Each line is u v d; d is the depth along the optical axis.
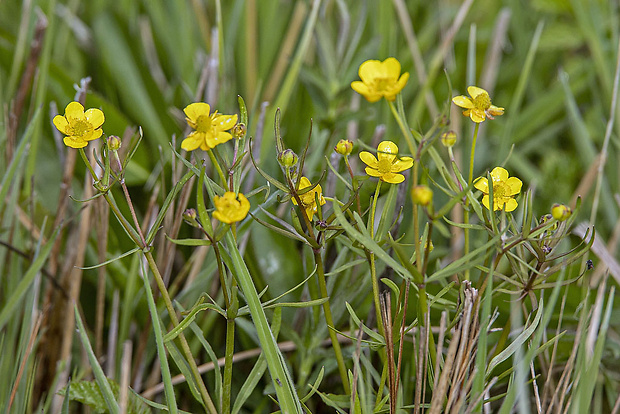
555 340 0.66
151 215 0.75
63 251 0.76
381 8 0.93
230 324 0.63
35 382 0.72
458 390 0.64
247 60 0.94
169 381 0.62
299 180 0.62
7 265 0.74
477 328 0.65
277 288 0.73
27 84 0.78
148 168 0.80
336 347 0.65
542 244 0.64
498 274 0.64
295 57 0.80
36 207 0.76
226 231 0.61
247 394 0.64
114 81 0.87
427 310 0.62
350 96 0.90
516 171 0.93
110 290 0.76
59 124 0.62
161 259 0.72
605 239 0.82
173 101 0.88
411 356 0.70
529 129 0.95
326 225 0.63
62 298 0.73
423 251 0.64
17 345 0.73
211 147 0.60
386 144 0.64
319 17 0.91
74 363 0.74
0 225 0.74
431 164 0.77
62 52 0.95
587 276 0.73
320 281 0.64
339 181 0.74
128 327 0.72
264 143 0.77
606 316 0.64
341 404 0.65
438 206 0.79
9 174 0.71
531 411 0.72
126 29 0.89
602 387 0.73
